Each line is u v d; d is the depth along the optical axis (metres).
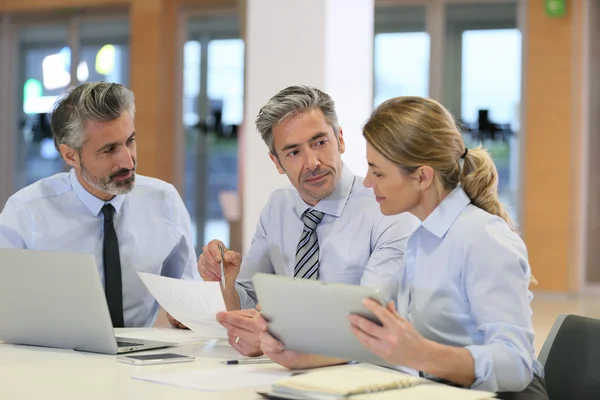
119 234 2.82
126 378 1.80
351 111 4.45
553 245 8.72
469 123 8.84
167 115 9.58
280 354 1.88
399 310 2.02
